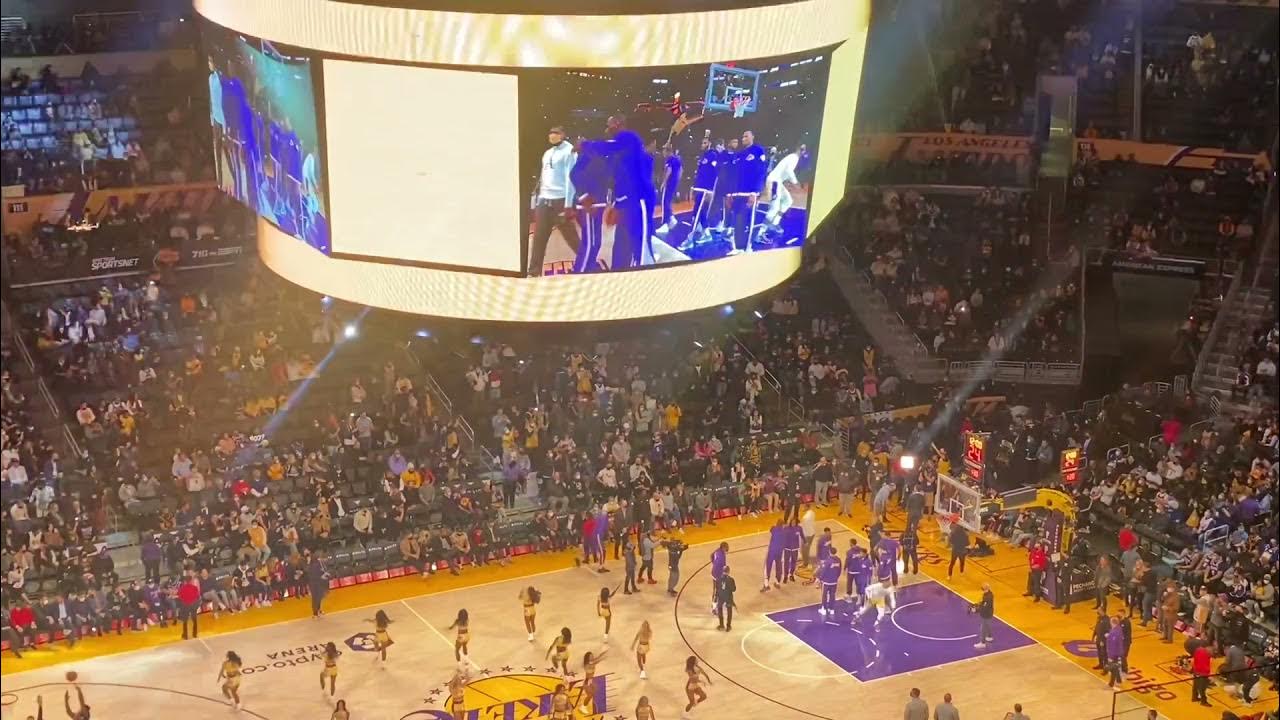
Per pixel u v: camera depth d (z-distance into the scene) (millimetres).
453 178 25641
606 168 25672
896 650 36938
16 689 34625
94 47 49125
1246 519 40312
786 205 28281
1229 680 35344
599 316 26875
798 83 27188
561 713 32281
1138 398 47969
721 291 28078
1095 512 42594
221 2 28078
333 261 27609
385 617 35594
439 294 26719
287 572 38875
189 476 40656
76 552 37719
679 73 25453
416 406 44125
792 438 46469
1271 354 47094
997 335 49375
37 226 46031
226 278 47344
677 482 43938
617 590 39688
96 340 44781
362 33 24938
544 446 44062
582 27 24594
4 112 47594
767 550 39625
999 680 35562
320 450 42500
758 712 34062
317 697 34375
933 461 44219
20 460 40344
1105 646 35750
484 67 24641
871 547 39844
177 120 49250
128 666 35781
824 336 49969
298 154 26891
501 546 41188
